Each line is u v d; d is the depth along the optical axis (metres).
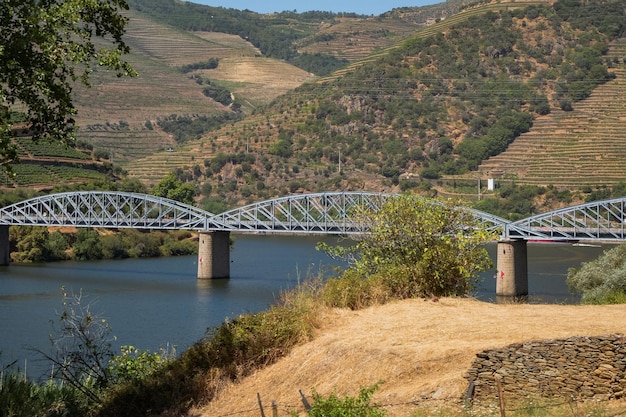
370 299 32.19
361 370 24.98
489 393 21.67
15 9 25.97
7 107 26.62
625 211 198.75
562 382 21.19
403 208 36.19
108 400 29.50
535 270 132.38
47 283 119.19
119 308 93.19
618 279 51.56
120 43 27.23
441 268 33.75
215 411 26.80
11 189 199.00
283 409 24.98
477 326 26.19
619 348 20.88
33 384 31.36
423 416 20.89
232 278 130.75
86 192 163.38
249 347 28.92
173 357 32.56
